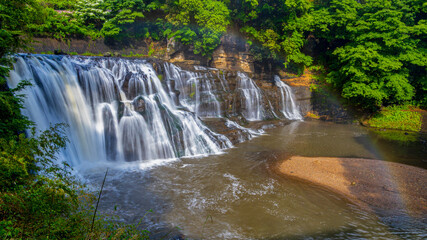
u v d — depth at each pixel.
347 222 9.01
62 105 14.80
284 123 27.22
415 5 28.23
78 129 15.01
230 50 34.88
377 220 9.16
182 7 30.88
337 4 33.22
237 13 35.31
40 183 4.80
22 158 4.97
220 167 14.33
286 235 8.21
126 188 11.37
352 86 26.05
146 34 33.69
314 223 8.92
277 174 13.38
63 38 26.20
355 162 15.19
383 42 26.06
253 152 17.36
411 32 26.80
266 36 33.41
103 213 9.15
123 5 30.42
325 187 11.84
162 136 16.42
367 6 29.52
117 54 27.45
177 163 14.95
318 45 39.00
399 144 20.06
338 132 24.14
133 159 15.38
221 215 9.37
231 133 20.03
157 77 21.42
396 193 11.25
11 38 7.79
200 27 32.56
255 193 11.14
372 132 24.34
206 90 24.84
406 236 8.21
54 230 4.09
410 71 28.64
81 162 14.23
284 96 31.03
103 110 16.25
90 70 17.14
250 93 27.80
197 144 17.25
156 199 10.45
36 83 13.84
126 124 15.70
